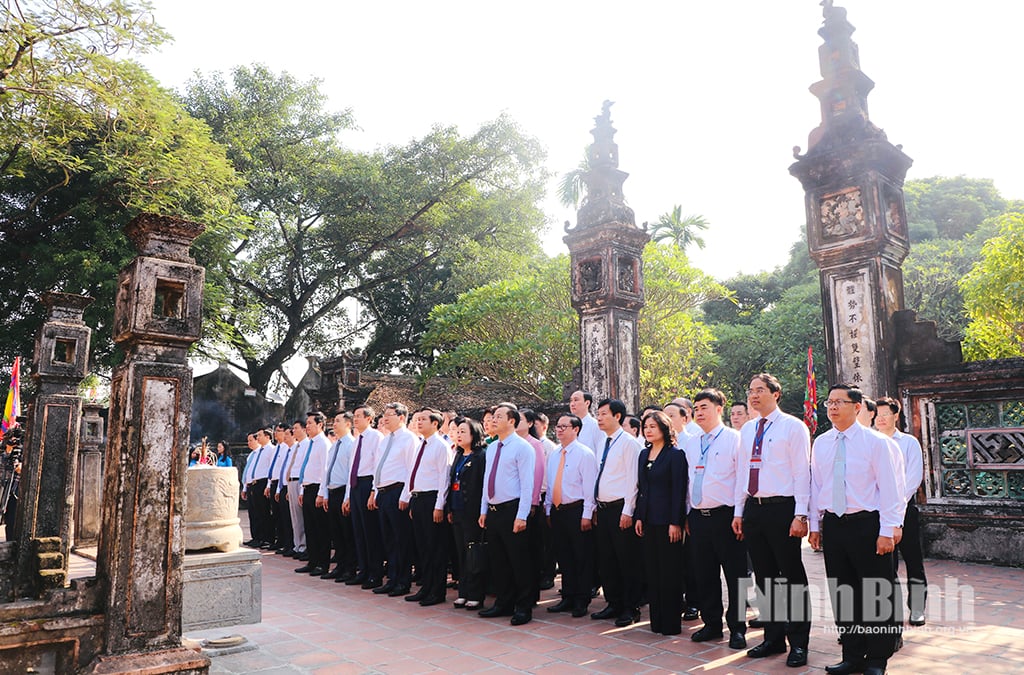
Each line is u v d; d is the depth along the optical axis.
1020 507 7.47
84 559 7.95
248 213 23.38
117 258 15.79
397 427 7.29
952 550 7.90
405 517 6.98
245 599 4.50
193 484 4.60
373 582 7.32
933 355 8.14
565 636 5.14
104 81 11.95
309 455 8.52
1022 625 5.13
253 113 23.08
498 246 26.59
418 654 4.71
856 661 4.10
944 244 26.42
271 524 10.93
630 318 11.15
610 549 5.63
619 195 11.50
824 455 4.33
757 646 4.60
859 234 8.50
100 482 9.59
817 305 25.62
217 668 4.44
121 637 3.66
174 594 3.83
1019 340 11.31
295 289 27.11
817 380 24.20
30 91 11.07
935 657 4.38
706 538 4.98
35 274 15.18
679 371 15.71
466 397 21.27
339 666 4.46
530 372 16.39
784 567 4.50
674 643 4.91
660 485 5.19
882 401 5.79
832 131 8.89
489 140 25.81
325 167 24.78
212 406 24.02
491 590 6.82
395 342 28.69
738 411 6.79
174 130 15.03
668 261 15.36
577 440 6.71
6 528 7.79
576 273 11.33
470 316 16.44
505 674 4.26
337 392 18.77
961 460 7.95
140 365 3.88
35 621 3.50
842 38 9.09
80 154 15.27
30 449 6.08
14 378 9.69
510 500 5.75
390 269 26.88
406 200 24.62
